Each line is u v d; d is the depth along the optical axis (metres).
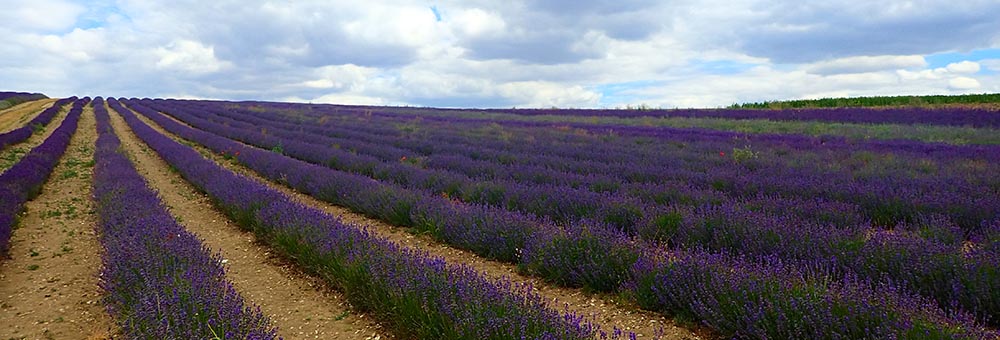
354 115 39.41
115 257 5.15
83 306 5.02
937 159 12.48
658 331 4.14
